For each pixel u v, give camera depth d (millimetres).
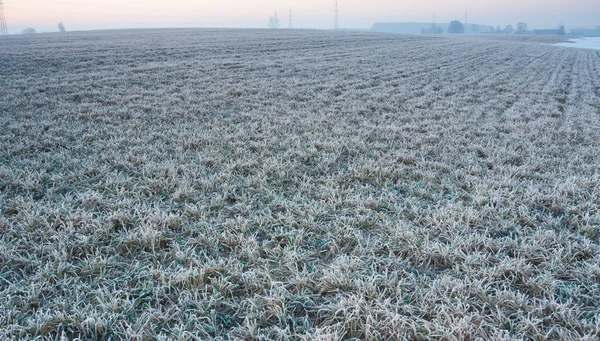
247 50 29156
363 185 6406
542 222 5094
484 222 4992
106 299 3539
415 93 15367
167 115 10742
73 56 22562
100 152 7535
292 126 9844
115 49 26938
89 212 5004
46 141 7914
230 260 4078
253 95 13922
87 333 3207
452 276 3910
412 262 4266
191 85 15508
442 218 5047
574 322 3297
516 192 5977
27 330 3172
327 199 5742
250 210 5270
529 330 3236
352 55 28953
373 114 11547
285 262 4168
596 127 10508
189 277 3814
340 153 7766
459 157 7680
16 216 4906
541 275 3855
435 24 175000
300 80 17453
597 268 3953
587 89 18391
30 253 4250
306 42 38312
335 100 13570
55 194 5602
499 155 7727
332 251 4406
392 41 46219
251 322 3367
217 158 7250
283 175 6523
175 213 5211
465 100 14391
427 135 9211
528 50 44594
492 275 3891
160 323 3322
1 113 10289
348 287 3762
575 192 5887
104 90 13953
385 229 4852
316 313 3506
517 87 17906
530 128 10258
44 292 3646
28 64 19234
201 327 3248
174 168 6660
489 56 33906
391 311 3389
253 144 8102
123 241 4414
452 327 3139
